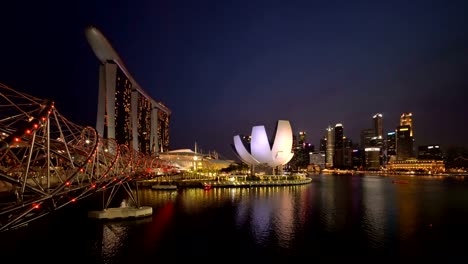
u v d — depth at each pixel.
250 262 34.50
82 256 35.66
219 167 186.50
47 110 21.14
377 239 43.12
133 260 34.75
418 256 36.59
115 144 48.97
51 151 27.33
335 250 38.50
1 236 42.50
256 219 55.31
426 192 108.25
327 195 93.56
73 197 29.06
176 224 50.47
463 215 60.53
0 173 17.95
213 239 42.72
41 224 48.78
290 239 42.97
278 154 139.75
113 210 53.09
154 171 88.25
